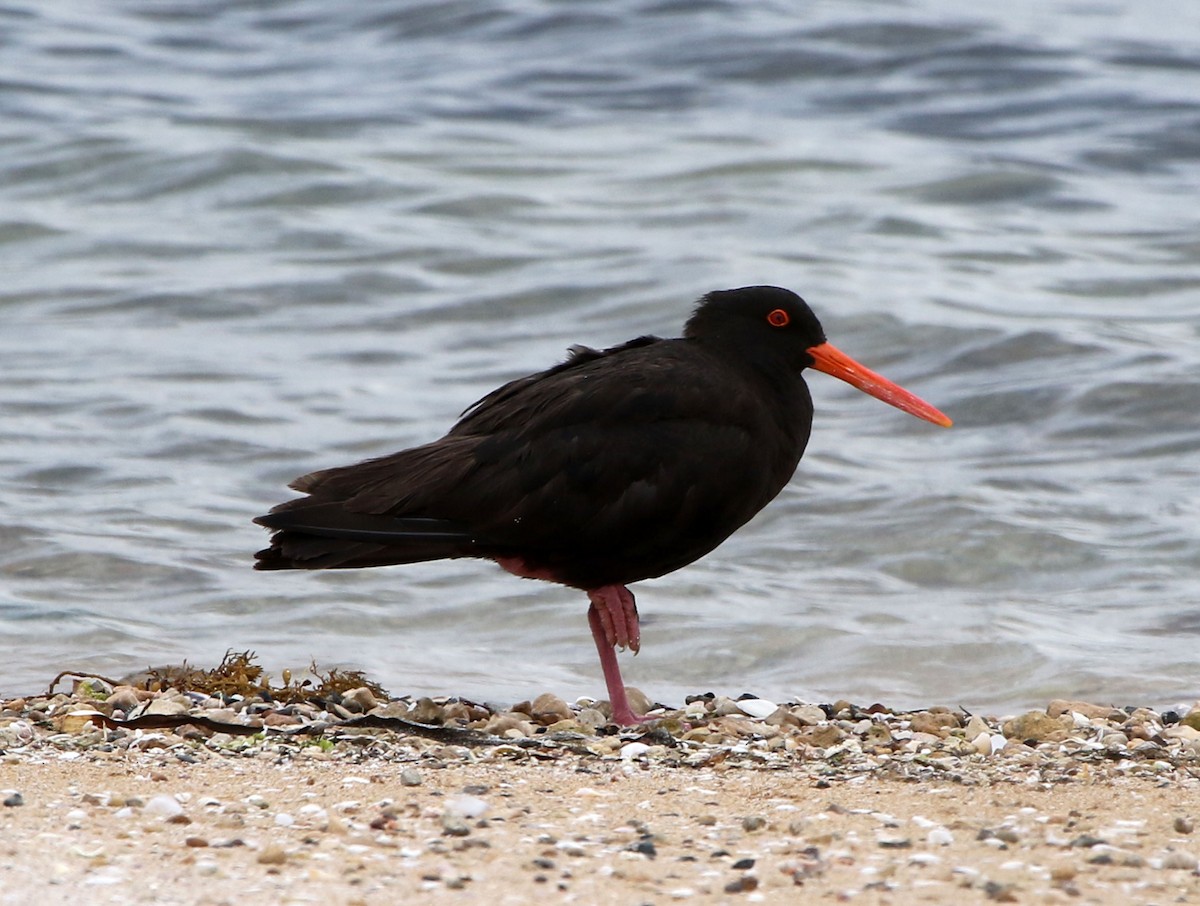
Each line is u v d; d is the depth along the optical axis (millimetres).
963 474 17391
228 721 9930
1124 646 13078
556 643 13391
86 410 19422
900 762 8883
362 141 31391
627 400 10188
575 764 8812
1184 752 9094
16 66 37031
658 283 23797
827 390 20484
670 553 10422
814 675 12625
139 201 28859
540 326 22922
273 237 26375
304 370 21062
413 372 21109
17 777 8094
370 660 12844
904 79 34781
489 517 10055
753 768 8789
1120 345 20734
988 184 28500
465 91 35062
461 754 8961
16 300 23969
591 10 38969
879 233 26375
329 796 7867
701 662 12914
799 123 32750
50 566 15070
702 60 36062
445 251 25469
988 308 22531
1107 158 30188
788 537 16016
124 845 6902
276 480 17531
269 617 13945
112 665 12578
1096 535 15711
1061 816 7602
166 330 22797
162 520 16266
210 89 35938
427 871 6633
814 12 38250
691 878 6648
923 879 6641
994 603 14320
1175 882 6605
